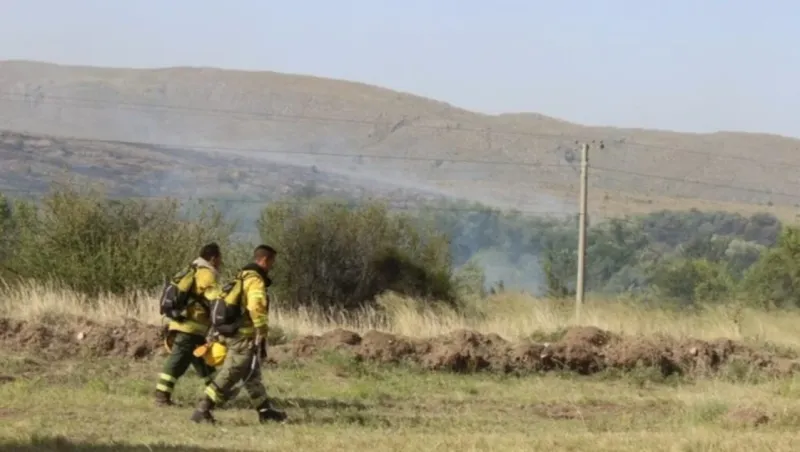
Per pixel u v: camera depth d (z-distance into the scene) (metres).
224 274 27.83
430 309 28.25
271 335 20.50
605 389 18.09
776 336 24.92
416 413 14.86
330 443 11.55
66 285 26.00
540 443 11.66
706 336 23.42
